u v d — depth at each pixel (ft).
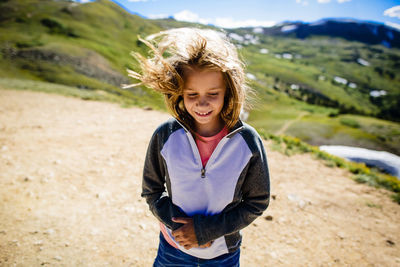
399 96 435.94
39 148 20.18
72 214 12.28
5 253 9.52
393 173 53.57
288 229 12.44
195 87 3.76
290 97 385.29
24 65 185.88
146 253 10.27
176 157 4.39
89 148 20.99
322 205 14.73
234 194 4.33
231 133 4.17
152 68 3.97
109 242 10.67
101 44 285.43
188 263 4.86
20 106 37.17
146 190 5.00
